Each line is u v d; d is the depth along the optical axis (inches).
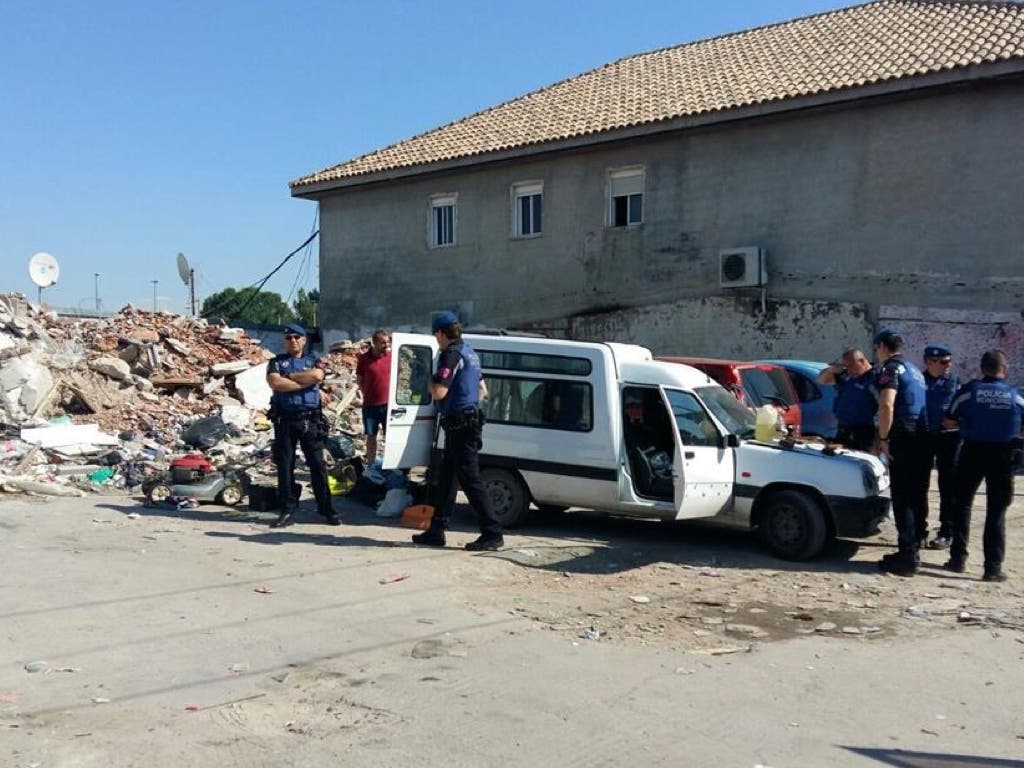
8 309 665.6
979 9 773.3
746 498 347.9
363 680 205.8
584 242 872.3
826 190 731.4
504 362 390.0
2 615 245.0
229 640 231.0
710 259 794.8
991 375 316.5
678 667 219.8
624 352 379.2
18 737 170.7
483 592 284.7
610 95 926.4
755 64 853.2
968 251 667.4
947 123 674.2
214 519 389.4
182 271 1098.7
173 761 162.6
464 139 966.4
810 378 544.1
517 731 178.9
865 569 329.1
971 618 267.1
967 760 171.0
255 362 741.3
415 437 390.9
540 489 379.9
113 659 214.7
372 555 327.0
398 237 1017.5
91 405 588.4
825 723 187.3
